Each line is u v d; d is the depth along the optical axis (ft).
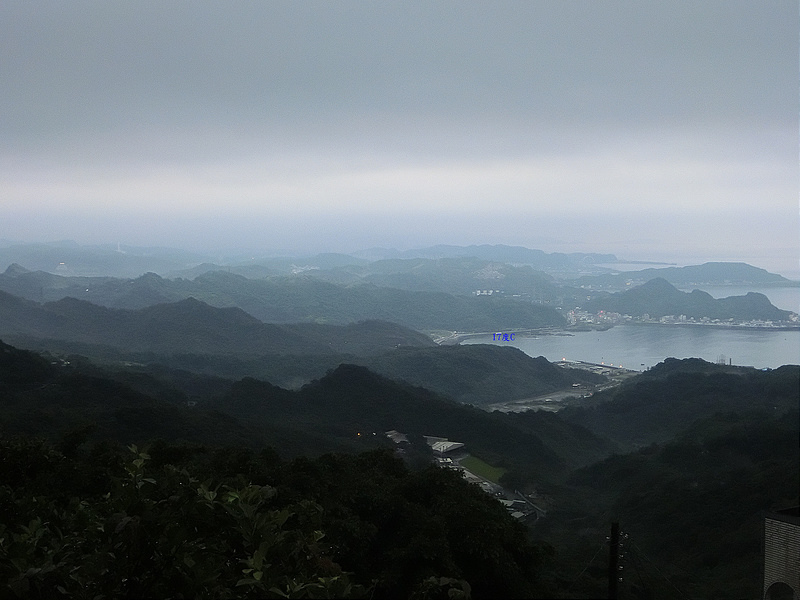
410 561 36.78
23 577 19.04
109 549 19.16
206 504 21.44
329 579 18.51
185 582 18.93
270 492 22.39
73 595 20.15
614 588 30.58
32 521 22.25
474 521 40.96
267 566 18.66
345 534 40.06
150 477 23.61
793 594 30.55
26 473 36.83
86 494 37.58
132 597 18.85
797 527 30.66
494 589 37.40
